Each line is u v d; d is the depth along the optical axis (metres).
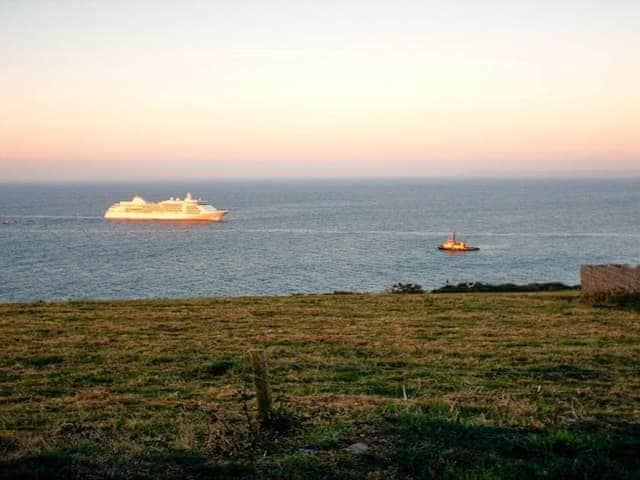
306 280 74.38
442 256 96.75
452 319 22.34
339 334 19.34
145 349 17.23
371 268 84.31
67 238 129.25
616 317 22.53
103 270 84.25
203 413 10.64
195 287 69.81
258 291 66.75
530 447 8.27
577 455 8.03
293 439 8.66
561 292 30.78
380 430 8.96
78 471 7.60
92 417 10.64
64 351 17.06
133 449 8.36
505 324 21.20
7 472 7.54
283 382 13.34
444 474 7.40
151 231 144.50
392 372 14.24
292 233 137.38
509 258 94.19
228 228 151.25
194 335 19.42
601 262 89.12
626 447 8.38
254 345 17.67
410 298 28.30
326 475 7.40
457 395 11.72
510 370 14.35
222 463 7.77
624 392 12.19
